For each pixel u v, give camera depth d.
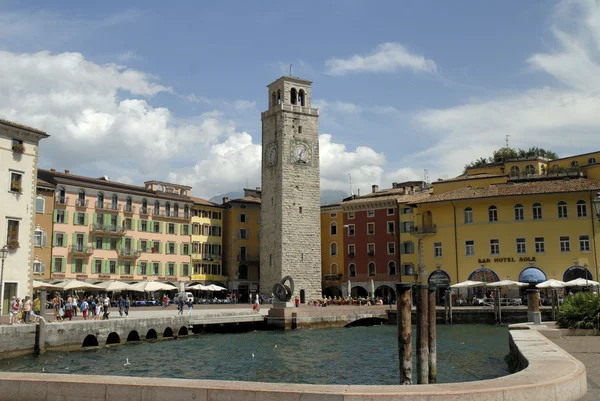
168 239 98.19
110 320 46.53
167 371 34.16
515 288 75.31
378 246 98.50
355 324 69.50
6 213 51.81
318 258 94.38
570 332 31.62
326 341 50.56
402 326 22.89
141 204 94.88
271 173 95.06
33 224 54.34
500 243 76.94
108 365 36.03
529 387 13.96
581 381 16.11
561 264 73.38
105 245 89.12
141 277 93.31
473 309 66.69
